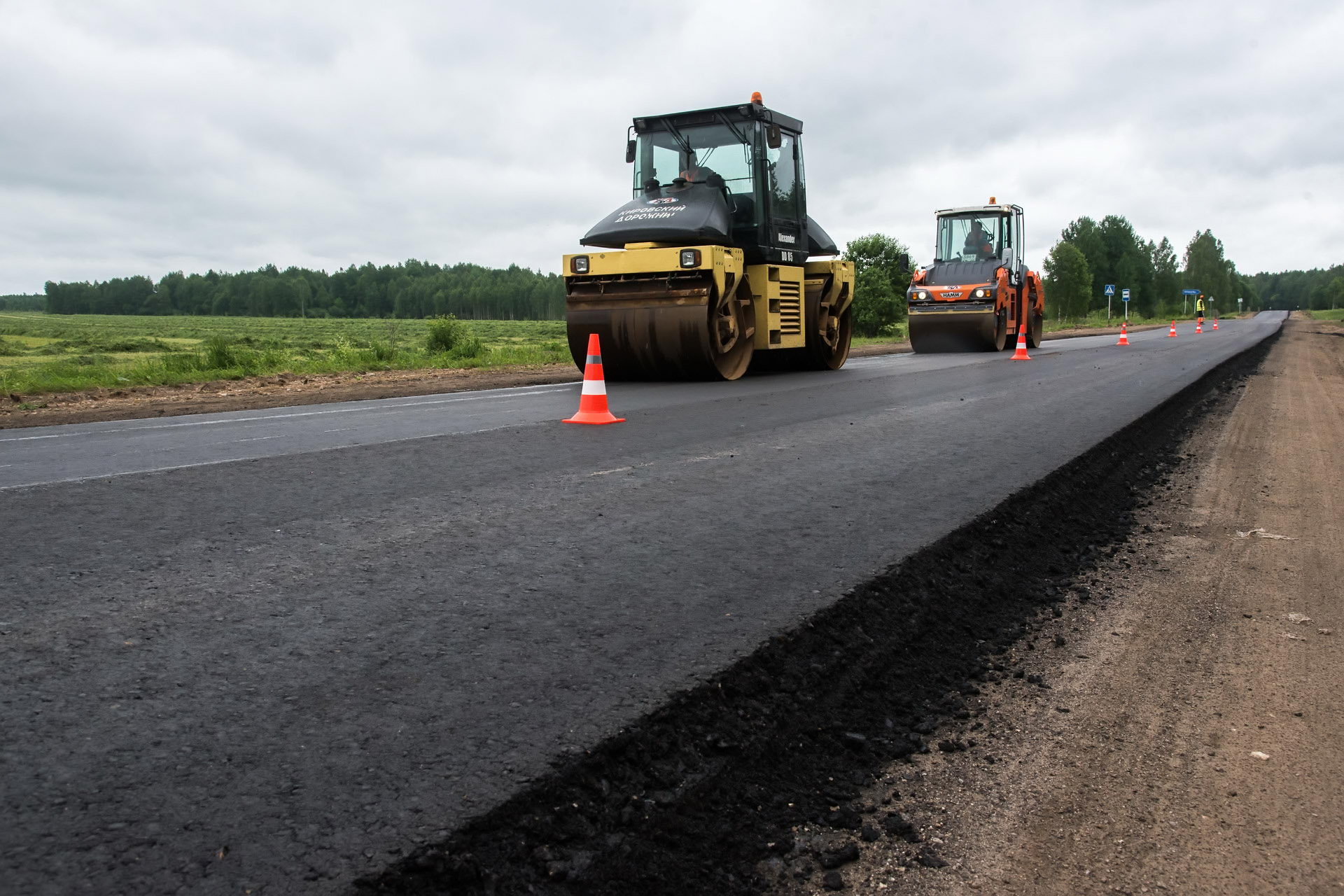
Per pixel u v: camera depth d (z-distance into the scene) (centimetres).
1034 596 403
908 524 440
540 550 381
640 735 221
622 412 888
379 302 18488
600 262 1292
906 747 255
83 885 157
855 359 2045
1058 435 754
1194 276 14288
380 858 167
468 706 230
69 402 1113
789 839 205
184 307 19688
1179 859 206
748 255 1363
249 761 200
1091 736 270
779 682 268
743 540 405
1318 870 204
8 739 207
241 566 349
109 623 285
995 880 196
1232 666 330
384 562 358
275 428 769
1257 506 623
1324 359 2400
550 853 179
